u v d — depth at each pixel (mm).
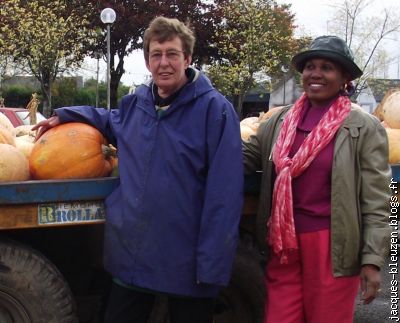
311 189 3150
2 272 3268
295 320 3264
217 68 27594
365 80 27906
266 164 3479
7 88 34750
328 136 3105
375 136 3125
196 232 3064
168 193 3021
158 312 3924
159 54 3072
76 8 26484
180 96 3090
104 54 28406
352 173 3090
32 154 3643
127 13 26828
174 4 27375
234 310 4051
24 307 3340
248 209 3809
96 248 3928
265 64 26734
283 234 3172
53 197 3277
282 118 3479
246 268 3910
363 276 3080
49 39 24422
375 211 3084
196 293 3078
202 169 3072
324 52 3156
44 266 3377
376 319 5414
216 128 3049
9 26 24312
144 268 3055
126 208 3092
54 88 33688
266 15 26891
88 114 3719
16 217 3254
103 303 4070
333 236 3098
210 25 27641
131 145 3180
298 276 3270
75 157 3555
